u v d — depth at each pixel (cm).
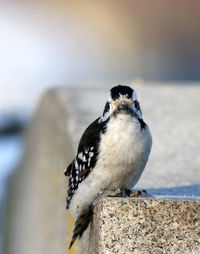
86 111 1179
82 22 3141
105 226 602
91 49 2997
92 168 689
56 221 1006
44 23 3362
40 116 1373
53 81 2745
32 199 1291
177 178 873
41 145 1281
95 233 650
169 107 1274
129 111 676
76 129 1049
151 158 977
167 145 1041
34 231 1223
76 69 2914
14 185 1630
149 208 601
